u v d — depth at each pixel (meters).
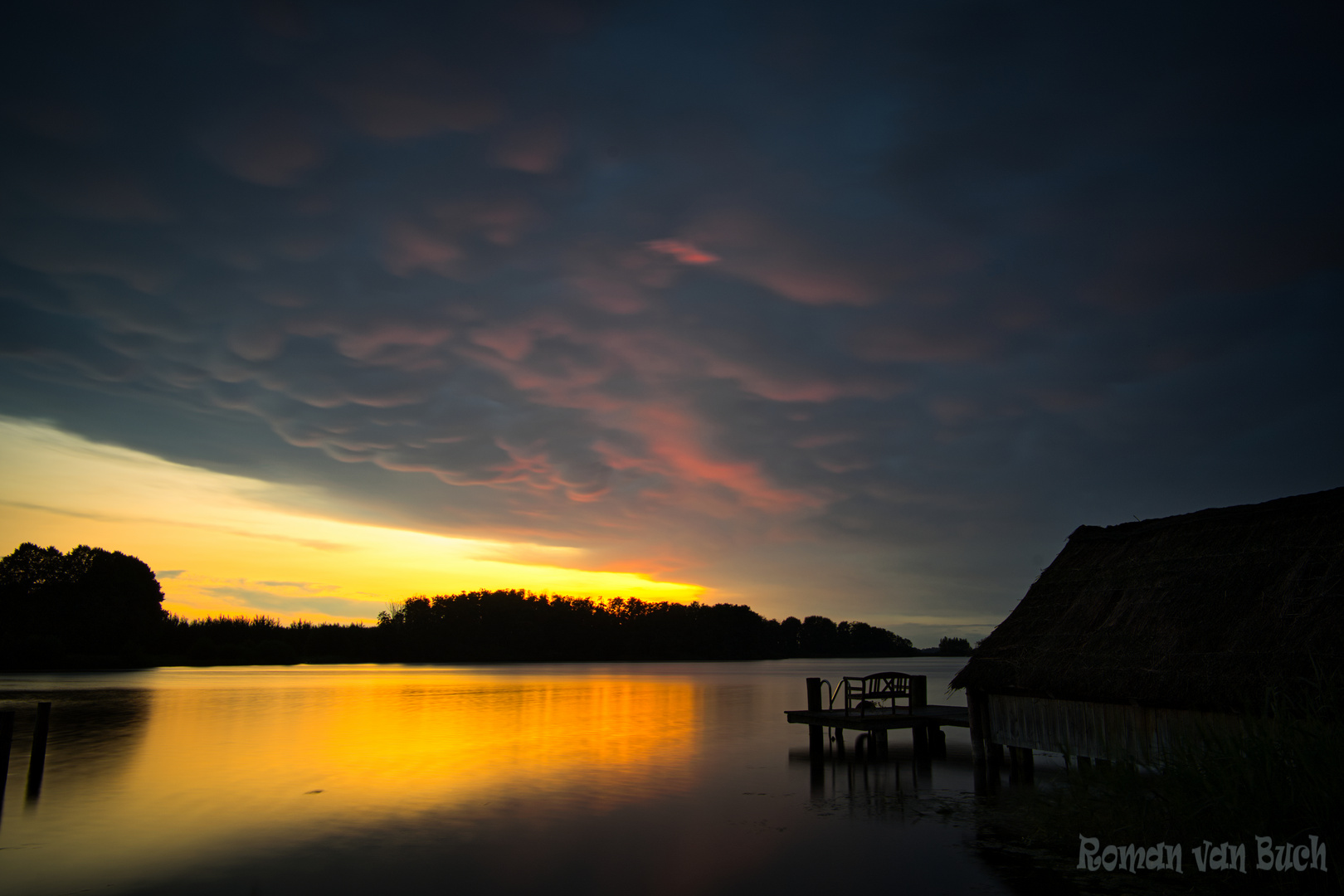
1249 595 13.59
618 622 177.00
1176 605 14.63
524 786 17.67
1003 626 18.27
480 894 10.05
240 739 26.02
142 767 20.28
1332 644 11.60
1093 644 15.51
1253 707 11.83
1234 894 8.73
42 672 82.25
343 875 10.89
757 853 11.72
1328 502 13.95
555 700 45.44
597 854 11.88
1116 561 17.23
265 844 12.63
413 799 16.22
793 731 28.94
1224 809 9.19
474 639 154.62
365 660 136.88
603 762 21.31
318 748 24.03
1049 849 11.28
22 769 19.64
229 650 107.00
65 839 12.99
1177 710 13.09
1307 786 8.49
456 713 36.25
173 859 11.76
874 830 12.95
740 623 190.50
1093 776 12.48
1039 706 16.19
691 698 48.25
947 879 10.08
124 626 102.75
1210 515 15.95
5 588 102.38
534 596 174.38
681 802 15.66
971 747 23.31
